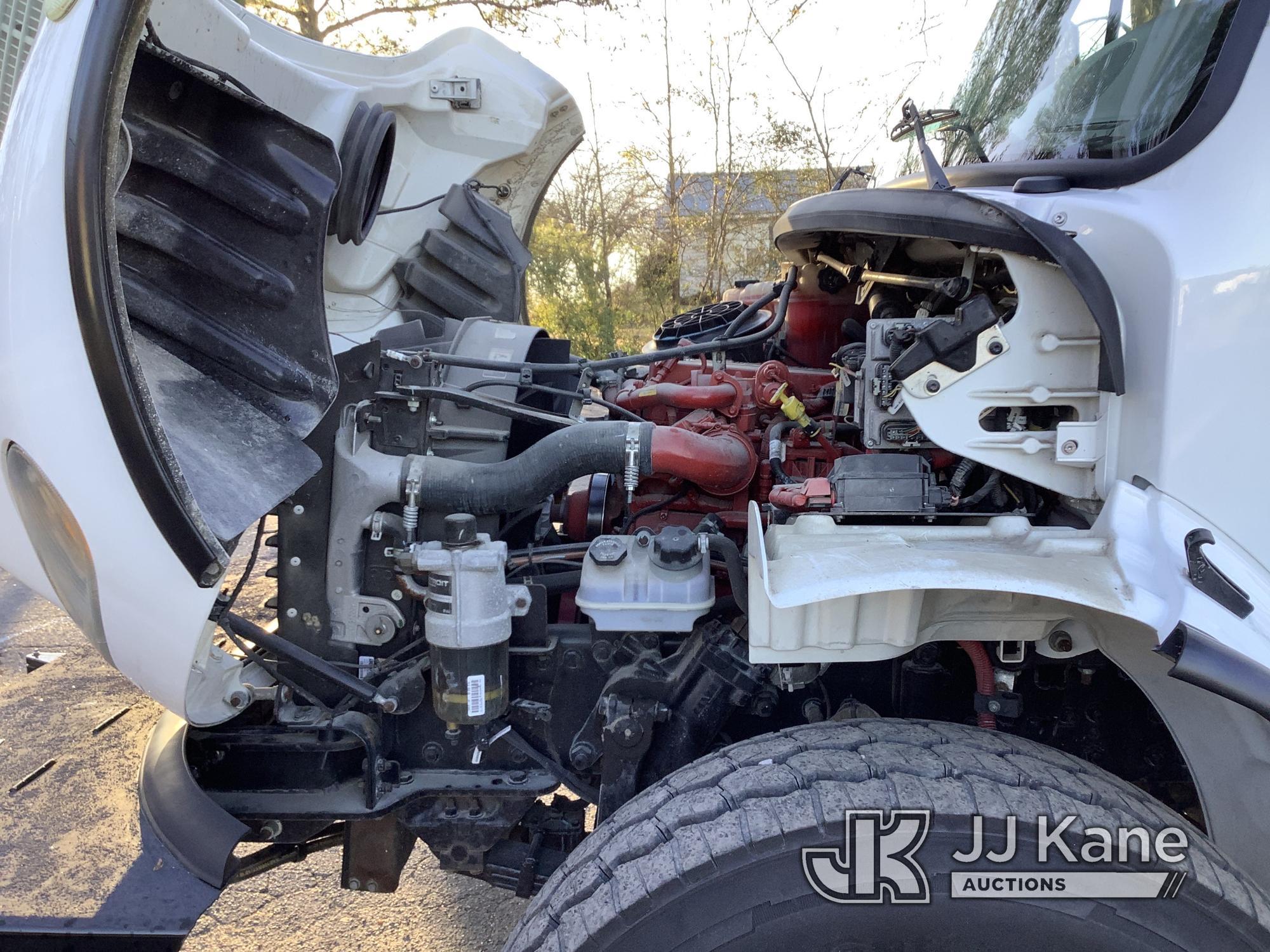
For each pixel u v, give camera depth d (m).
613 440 1.74
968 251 1.55
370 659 1.71
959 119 2.28
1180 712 1.32
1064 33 1.86
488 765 1.72
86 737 1.69
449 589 1.50
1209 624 1.11
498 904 2.50
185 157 1.37
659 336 2.83
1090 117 1.64
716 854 1.15
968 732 1.35
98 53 1.07
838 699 1.80
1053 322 1.42
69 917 1.28
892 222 1.51
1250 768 1.28
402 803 1.65
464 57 2.77
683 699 1.63
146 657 1.32
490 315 2.70
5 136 1.26
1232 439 1.25
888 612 1.31
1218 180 1.28
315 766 1.67
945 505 1.60
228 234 1.44
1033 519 1.61
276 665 1.70
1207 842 1.22
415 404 1.75
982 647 1.48
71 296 1.09
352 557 1.68
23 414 1.19
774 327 2.29
